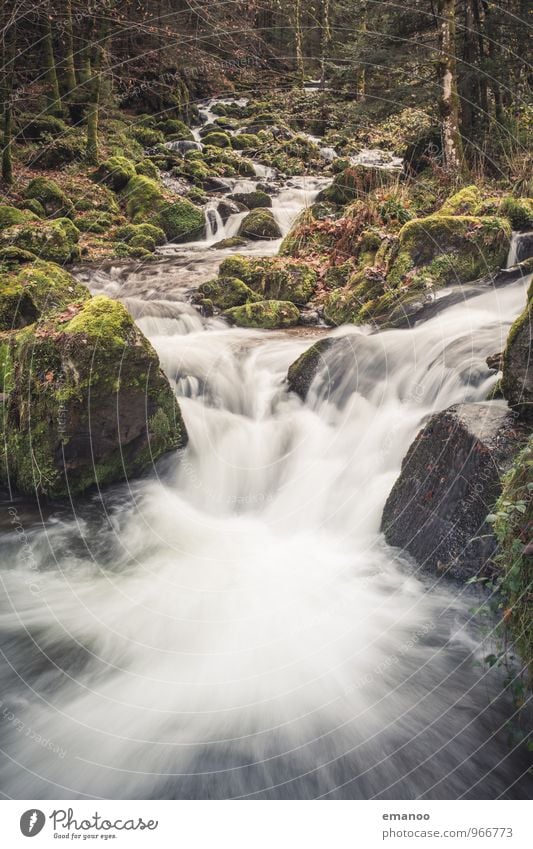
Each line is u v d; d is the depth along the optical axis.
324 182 17.19
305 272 9.59
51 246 10.90
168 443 5.99
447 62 10.70
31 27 17.59
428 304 7.60
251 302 9.28
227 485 6.01
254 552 5.02
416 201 10.52
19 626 4.19
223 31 16.03
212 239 13.97
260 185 16.67
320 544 5.04
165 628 4.16
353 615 4.12
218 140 20.75
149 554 5.00
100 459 5.66
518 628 3.10
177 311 8.93
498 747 3.12
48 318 5.95
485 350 5.87
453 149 10.83
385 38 12.94
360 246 9.52
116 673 3.80
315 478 5.73
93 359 5.44
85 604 4.41
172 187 16.16
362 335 6.92
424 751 3.20
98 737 3.38
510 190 10.09
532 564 3.03
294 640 3.99
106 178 15.07
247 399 6.95
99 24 17.28
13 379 5.83
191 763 3.21
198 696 3.62
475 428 4.17
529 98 13.54
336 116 21.45
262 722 3.43
